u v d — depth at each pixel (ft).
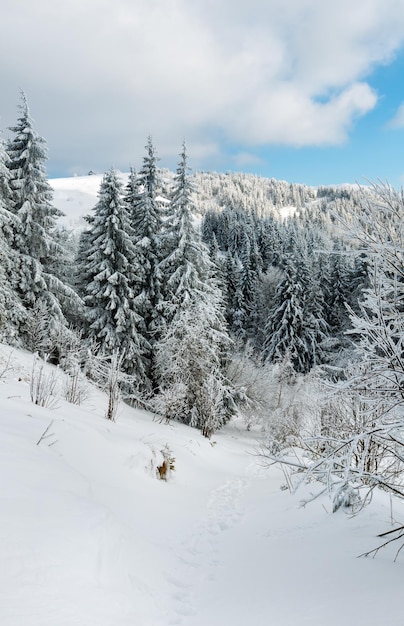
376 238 12.62
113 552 12.08
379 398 12.26
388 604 9.39
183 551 17.06
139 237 70.23
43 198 62.28
